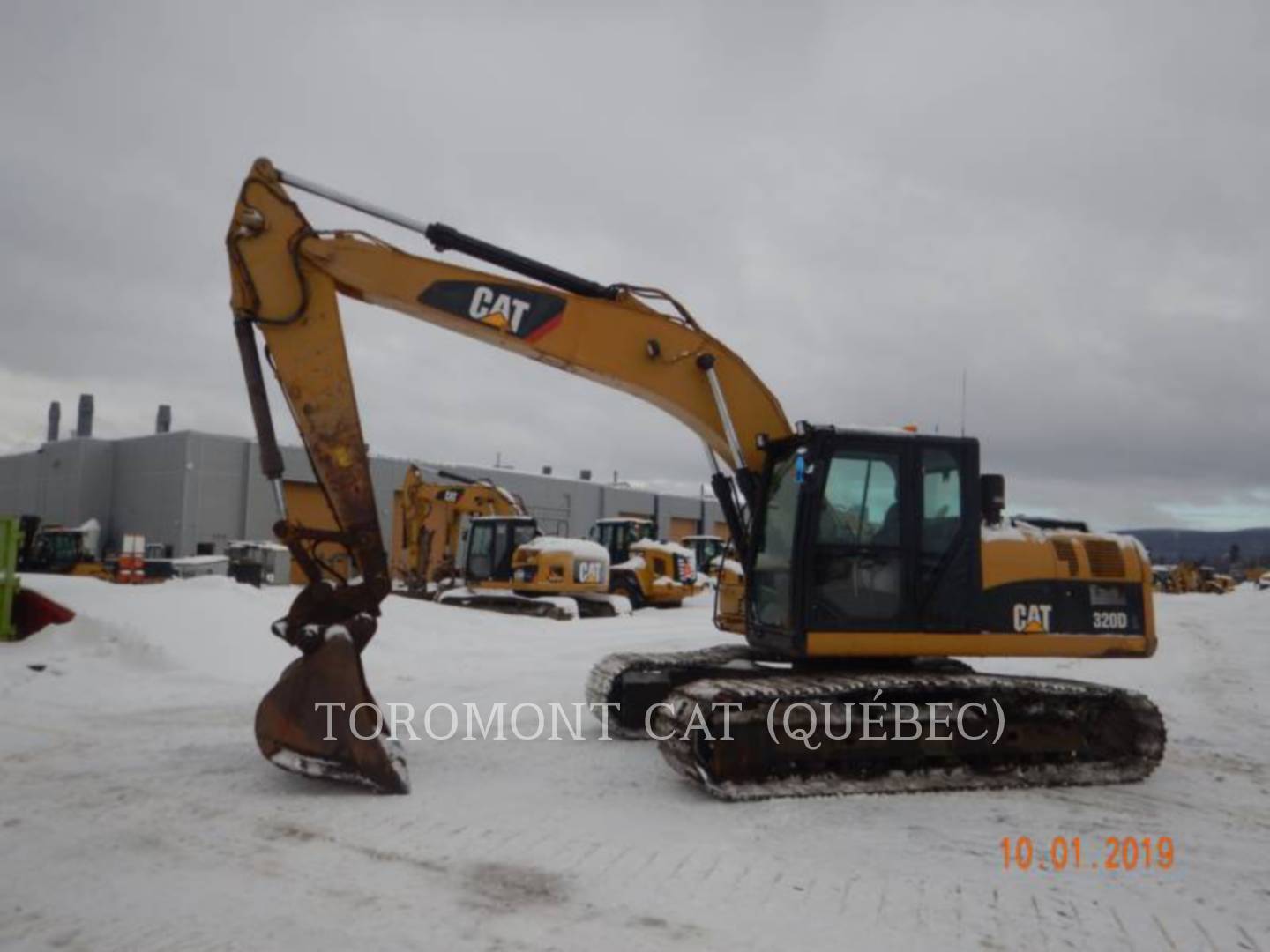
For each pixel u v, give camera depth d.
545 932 4.30
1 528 13.34
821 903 4.70
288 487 41.22
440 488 25.05
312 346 7.36
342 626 6.87
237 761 7.43
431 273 7.65
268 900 4.64
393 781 6.55
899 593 7.48
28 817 5.95
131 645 11.91
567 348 7.86
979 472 7.74
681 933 4.30
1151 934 4.41
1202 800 6.91
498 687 11.49
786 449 7.90
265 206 7.41
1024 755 7.37
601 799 6.56
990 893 4.88
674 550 28.33
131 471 44.03
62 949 4.06
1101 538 8.07
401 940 4.19
